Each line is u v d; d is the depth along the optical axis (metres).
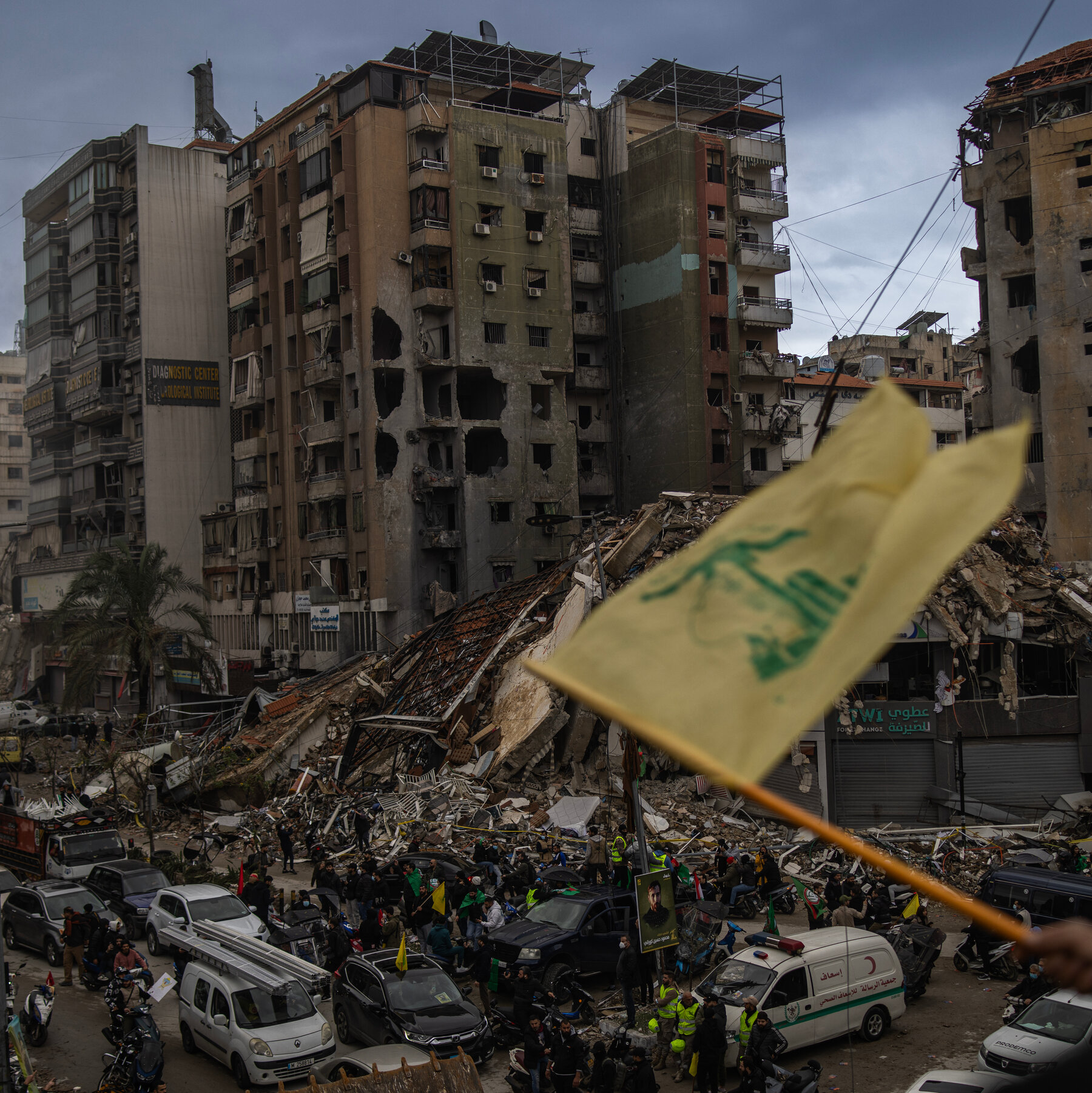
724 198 67.31
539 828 33.59
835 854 31.05
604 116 70.06
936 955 21.27
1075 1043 15.57
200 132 83.25
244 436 71.12
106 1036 18.20
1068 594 36.88
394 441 60.06
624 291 69.06
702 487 65.06
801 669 2.43
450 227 59.75
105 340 76.75
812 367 81.31
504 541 60.50
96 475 80.31
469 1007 18.48
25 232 90.88
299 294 64.50
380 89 60.09
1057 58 55.81
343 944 22.06
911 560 2.33
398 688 46.06
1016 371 54.78
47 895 25.27
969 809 34.53
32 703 81.38
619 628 2.69
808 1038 17.72
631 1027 18.44
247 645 69.62
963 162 57.56
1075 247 52.25
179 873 30.41
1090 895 21.28
